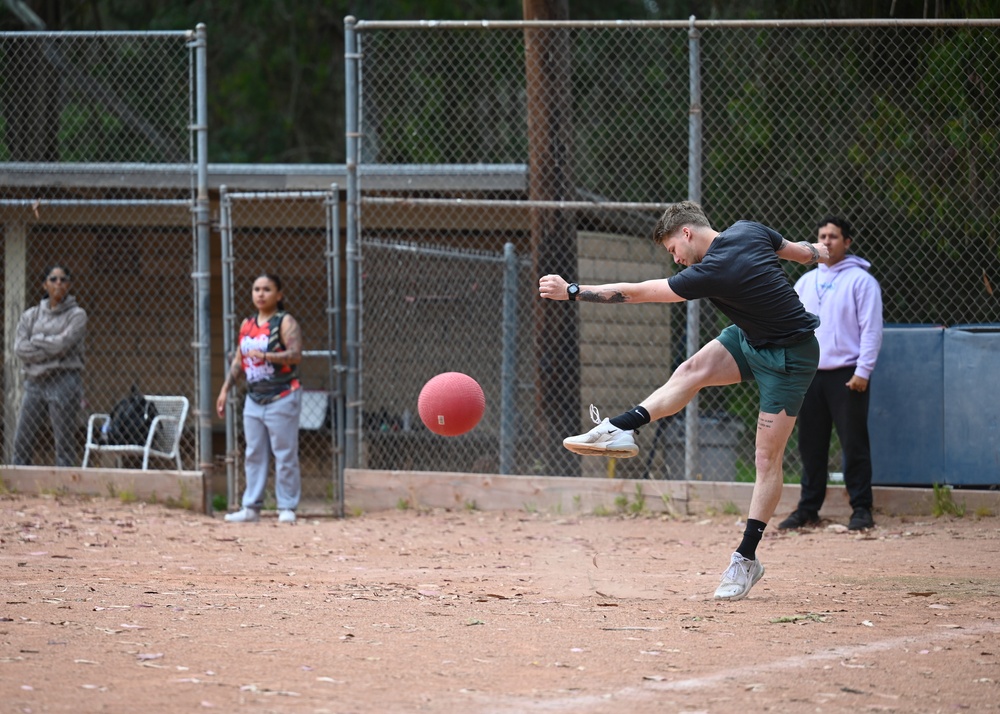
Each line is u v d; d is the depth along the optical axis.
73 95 49.09
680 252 18.34
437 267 36.34
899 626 15.79
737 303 17.41
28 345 32.88
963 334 28.36
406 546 25.25
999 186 30.05
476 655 13.80
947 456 28.47
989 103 29.97
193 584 19.28
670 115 44.34
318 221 39.00
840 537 26.06
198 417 31.67
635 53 45.41
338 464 31.28
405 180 36.03
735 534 26.81
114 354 42.12
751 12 41.00
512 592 18.92
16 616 15.70
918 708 11.59
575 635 15.08
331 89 70.69
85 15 61.03
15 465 32.75
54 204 30.80
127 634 14.63
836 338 27.12
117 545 24.14
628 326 38.00
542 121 33.62
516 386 35.19
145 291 42.09
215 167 37.03
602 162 45.28
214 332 42.16
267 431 30.31
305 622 15.77
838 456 38.66
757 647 14.37
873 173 35.28
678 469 35.75
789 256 18.45
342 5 65.81
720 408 37.53
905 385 28.73
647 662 13.50
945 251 34.09
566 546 25.34
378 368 36.44
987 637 15.01
